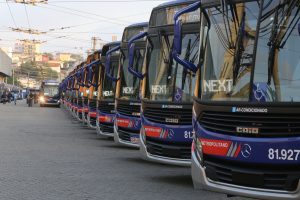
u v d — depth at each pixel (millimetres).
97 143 19203
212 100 7465
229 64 7383
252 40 7113
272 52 6832
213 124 7258
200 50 8086
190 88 10336
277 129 6473
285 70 6684
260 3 7148
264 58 6902
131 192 9219
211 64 7727
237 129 6848
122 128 14844
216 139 7137
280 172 6441
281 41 6801
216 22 7812
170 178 11086
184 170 12477
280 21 6875
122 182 10336
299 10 6738
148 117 11070
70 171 11648
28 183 9898
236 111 6887
